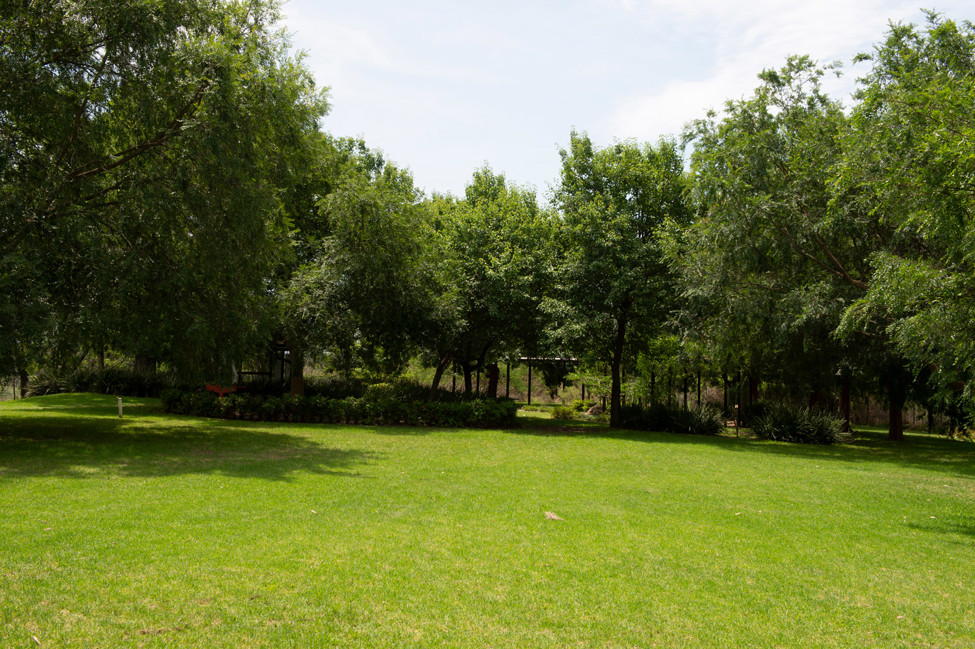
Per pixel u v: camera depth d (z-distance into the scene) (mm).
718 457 15281
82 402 24891
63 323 12578
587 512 8266
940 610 5141
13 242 11906
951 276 8289
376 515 7539
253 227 13758
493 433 19328
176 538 6113
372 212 19016
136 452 12180
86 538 5992
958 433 26266
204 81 13102
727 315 18812
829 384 22953
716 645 4254
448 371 33250
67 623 4113
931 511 9492
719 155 18438
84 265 12789
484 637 4203
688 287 18938
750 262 17703
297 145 16312
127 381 28406
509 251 22109
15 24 11812
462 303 21594
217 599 4609
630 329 24484
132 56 12758
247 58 14367
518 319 22875
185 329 13453
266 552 5781
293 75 16078
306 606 4566
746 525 7945
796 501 9773
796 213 17234
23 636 3904
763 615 4852
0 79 11727
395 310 21047
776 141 18359
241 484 9125
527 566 5754
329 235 21562
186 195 12742
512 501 8773
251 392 25359
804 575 5949
